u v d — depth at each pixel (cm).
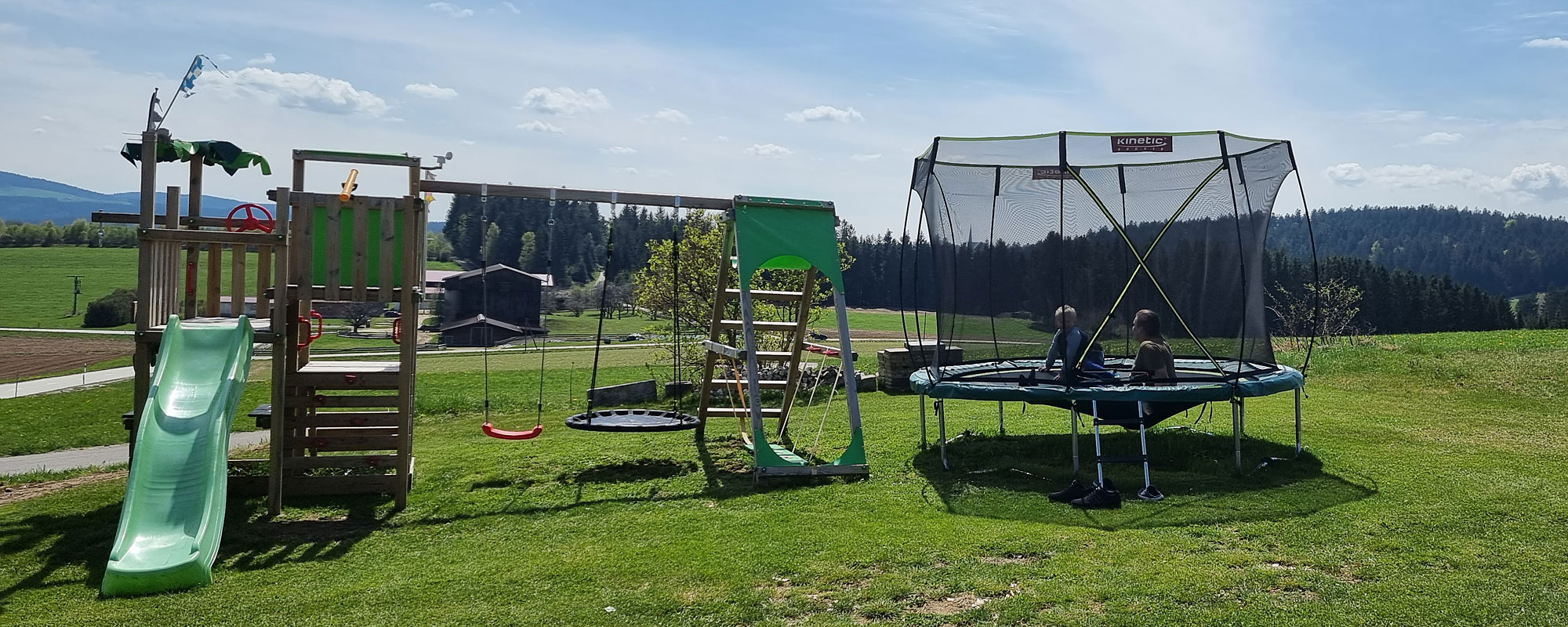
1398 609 429
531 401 1631
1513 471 714
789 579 494
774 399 1385
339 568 553
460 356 3384
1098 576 480
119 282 8494
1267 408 1093
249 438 1234
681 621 438
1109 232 838
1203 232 817
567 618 444
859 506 661
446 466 861
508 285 5281
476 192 764
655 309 1628
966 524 597
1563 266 14525
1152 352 749
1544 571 475
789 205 835
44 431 1455
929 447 880
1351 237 17288
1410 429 924
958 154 818
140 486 569
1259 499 641
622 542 584
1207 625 413
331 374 753
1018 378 794
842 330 803
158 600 495
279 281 683
